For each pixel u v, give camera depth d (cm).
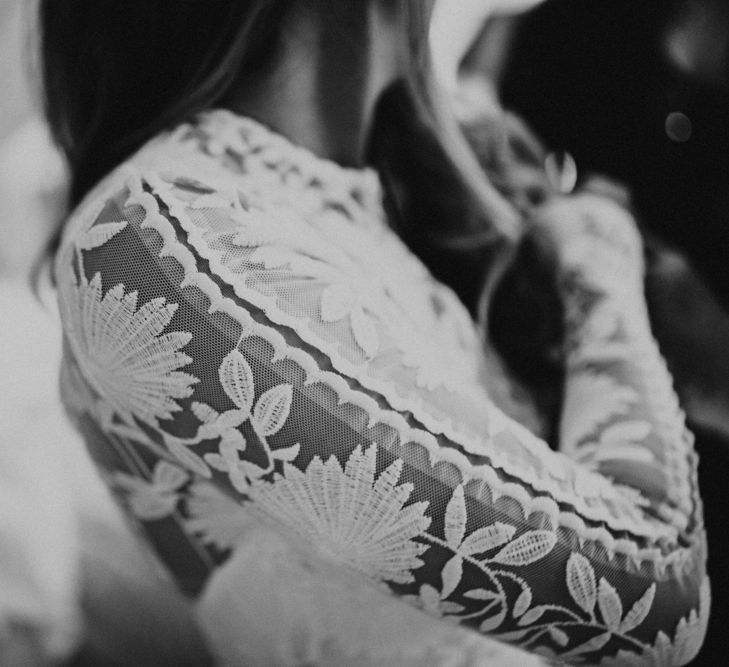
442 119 84
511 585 61
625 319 76
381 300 65
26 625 144
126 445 72
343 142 74
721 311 110
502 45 131
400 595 63
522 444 62
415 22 74
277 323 59
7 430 157
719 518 100
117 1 68
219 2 66
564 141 127
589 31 123
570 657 65
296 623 75
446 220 88
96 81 70
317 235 66
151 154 66
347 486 59
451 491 59
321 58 70
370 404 59
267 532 74
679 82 121
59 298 66
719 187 118
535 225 86
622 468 66
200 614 85
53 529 151
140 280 60
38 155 181
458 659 75
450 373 64
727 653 95
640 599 63
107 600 149
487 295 85
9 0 179
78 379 70
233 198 63
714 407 104
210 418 60
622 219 86
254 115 71
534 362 81
